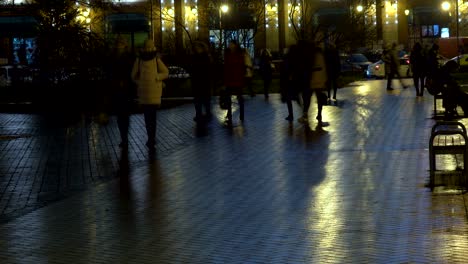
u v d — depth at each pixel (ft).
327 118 77.82
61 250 30.73
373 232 31.30
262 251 29.19
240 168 49.29
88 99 94.12
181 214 36.52
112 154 58.08
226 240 31.14
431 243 28.96
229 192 41.50
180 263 28.07
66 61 101.35
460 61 174.09
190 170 49.42
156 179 46.62
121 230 33.78
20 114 93.20
